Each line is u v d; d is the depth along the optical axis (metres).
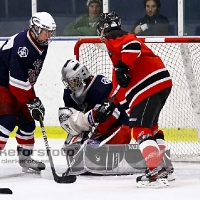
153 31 19.20
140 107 11.55
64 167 13.67
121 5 19.28
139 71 11.57
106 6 19.31
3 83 12.60
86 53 16.64
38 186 11.78
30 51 12.19
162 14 19.09
